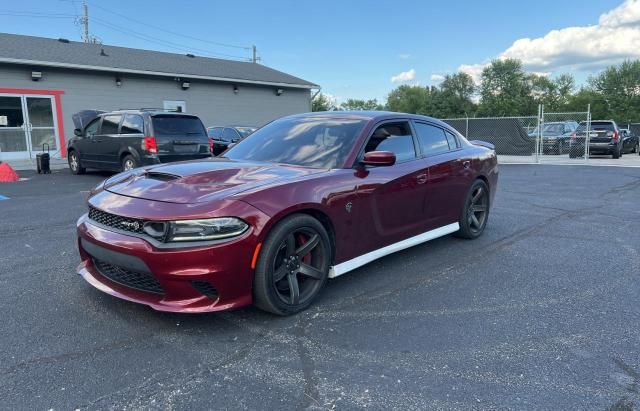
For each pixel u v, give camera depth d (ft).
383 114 14.42
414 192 14.06
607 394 7.82
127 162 33.86
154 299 9.76
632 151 74.74
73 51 58.03
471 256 15.80
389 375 8.34
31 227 19.36
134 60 61.31
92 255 10.51
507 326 10.40
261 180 10.82
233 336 9.73
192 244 9.23
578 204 26.05
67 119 52.49
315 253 11.33
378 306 11.44
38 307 11.00
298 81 78.59
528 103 245.24
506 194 29.84
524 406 7.48
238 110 70.64
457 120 68.18
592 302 11.84
